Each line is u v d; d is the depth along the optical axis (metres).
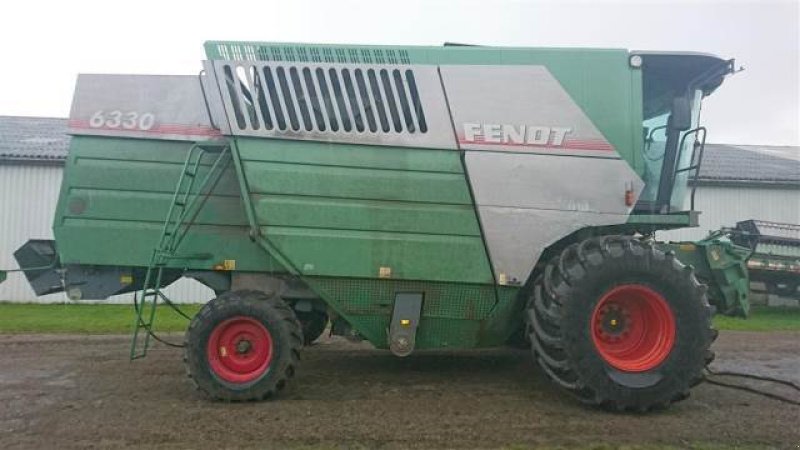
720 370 7.48
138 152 6.19
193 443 4.56
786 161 20.72
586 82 5.89
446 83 5.86
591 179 5.84
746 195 18.11
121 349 8.54
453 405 5.54
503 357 7.67
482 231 5.84
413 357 7.69
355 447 4.50
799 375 7.21
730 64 6.01
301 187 5.83
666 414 5.36
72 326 10.95
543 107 5.86
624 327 5.67
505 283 5.84
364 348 8.34
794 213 18.16
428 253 5.85
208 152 6.13
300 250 5.83
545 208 5.83
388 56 5.93
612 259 5.45
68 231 6.14
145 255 6.17
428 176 5.84
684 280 5.46
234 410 5.36
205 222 6.14
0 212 15.95
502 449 4.46
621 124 5.87
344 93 5.87
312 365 7.21
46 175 16.09
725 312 7.32
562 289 5.45
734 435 4.80
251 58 5.91
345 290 5.89
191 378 5.61
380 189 5.84
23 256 6.64
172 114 6.20
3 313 12.91
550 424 5.03
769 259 11.78
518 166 5.83
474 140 5.83
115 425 4.96
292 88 5.88
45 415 5.23
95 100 6.20
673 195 6.31
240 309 5.61
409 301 5.90
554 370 5.52
